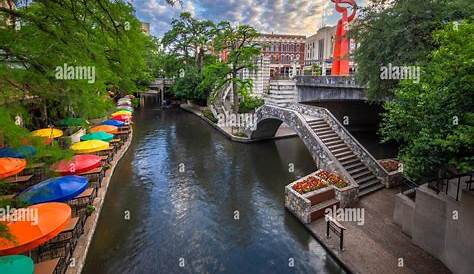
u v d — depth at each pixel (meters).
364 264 8.68
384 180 14.20
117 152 20.41
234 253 9.92
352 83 19.64
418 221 9.40
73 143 14.41
